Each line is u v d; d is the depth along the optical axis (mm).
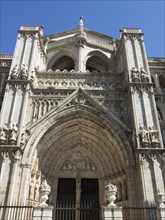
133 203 19766
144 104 24438
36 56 29281
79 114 24734
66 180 25781
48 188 16188
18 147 20828
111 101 26078
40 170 23297
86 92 26016
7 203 18359
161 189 19438
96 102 25156
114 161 24234
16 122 22688
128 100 25875
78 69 32500
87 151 26984
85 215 23344
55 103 25656
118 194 22453
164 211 15359
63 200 24484
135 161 21641
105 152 25453
